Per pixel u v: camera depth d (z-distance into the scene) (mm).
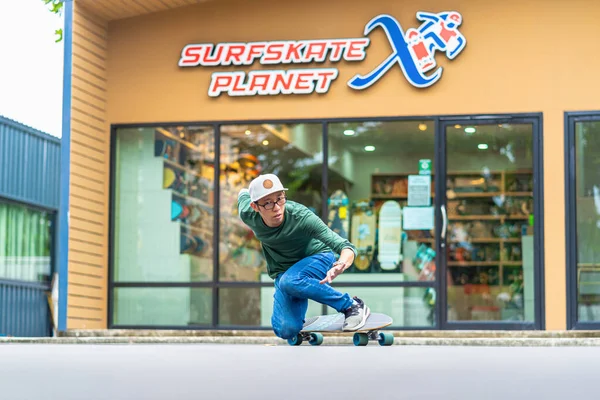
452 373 4074
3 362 4688
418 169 12805
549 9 12664
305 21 13070
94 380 3828
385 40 12922
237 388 3539
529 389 3455
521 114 12641
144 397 3285
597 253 12461
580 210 12516
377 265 12820
